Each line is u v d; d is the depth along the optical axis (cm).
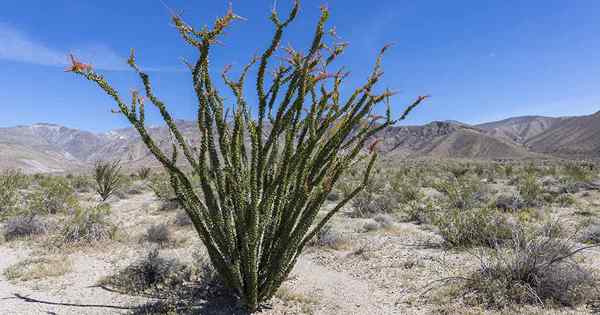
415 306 577
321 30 450
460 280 656
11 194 1474
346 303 596
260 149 504
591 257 772
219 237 529
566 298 560
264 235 550
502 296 563
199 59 447
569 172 2680
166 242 991
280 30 459
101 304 595
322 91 499
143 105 468
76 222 1017
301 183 509
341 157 521
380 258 839
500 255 661
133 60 447
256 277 530
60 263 794
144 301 606
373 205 1473
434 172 3712
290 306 576
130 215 1439
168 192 1596
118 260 838
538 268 600
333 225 1223
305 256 884
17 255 870
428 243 953
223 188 506
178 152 520
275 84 490
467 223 925
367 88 487
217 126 501
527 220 1133
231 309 560
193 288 646
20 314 552
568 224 1135
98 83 429
